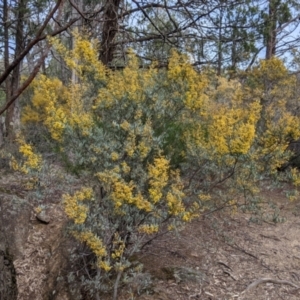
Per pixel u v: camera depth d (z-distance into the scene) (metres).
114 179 2.78
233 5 5.87
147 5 5.70
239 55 6.44
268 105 6.00
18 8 7.34
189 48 5.55
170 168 3.52
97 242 2.76
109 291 3.28
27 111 7.25
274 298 3.40
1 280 3.19
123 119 3.10
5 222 4.29
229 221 4.73
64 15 6.75
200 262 3.87
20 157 5.19
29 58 8.31
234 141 3.03
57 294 3.47
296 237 4.53
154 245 3.97
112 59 5.85
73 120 2.95
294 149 5.51
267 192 5.79
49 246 4.33
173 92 3.38
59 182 3.21
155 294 3.31
